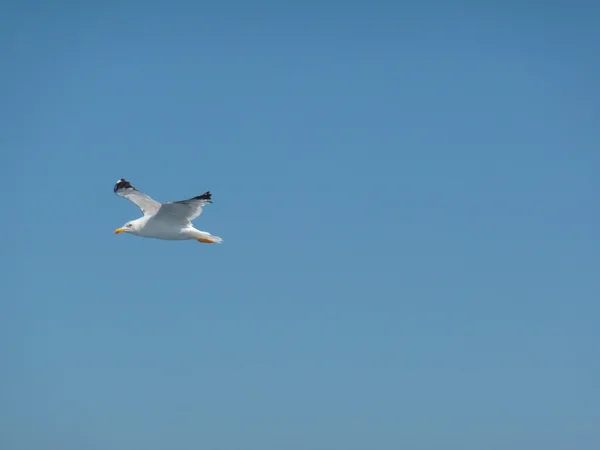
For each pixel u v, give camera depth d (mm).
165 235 32844
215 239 32844
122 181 33406
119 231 32906
